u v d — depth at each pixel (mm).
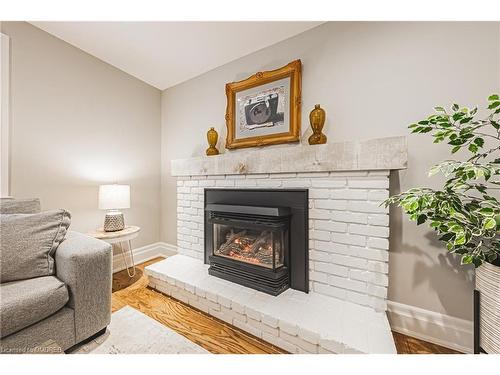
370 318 1344
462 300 1364
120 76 2564
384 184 1395
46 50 1990
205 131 2578
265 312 1407
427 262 1455
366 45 1628
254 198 1893
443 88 1395
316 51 1834
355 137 1667
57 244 1417
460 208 1041
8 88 1776
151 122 2906
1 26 1758
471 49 1327
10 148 1799
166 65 2467
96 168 2365
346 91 1704
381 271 1405
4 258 1234
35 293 1128
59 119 2082
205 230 2184
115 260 2520
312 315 1374
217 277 1900
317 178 1617
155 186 2967
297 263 1685
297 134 1891
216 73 2479
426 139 1447
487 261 1063
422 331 1456
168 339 1427
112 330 1506
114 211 2506
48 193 2020
